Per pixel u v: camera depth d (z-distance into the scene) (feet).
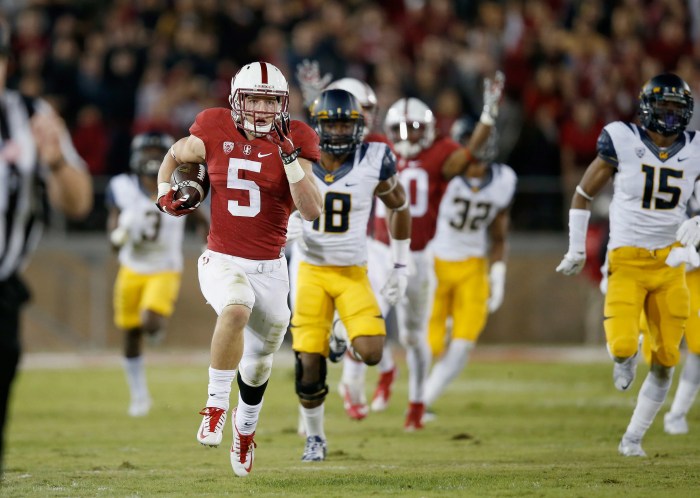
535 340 163.22
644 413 73.92
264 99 60.08
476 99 167.22
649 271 72.74
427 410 99.04
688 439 84.69
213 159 61.26
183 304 160.25
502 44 177.47
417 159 91.81
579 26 177.27
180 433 91.50
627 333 71.31
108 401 114.42
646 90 72.08
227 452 79.66
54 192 48.19
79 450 81.35
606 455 75.51
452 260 99.60
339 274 74.38
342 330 77.41
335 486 61.82
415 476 65.41
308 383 72.90
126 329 105.81
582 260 75.10
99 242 158.71
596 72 171.94
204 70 165.68
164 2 173.68
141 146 104.99
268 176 60.80
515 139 162.50
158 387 124.88
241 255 61.41
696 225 71.10
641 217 72.59
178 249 107.14
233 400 98.22
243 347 59.06
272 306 61.87
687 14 181.98
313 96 95.76
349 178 73.46
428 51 169.07
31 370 141.28
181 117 160.97
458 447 81.35
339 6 173.37
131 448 82.33
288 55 165.58
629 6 182.19
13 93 49.75
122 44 165.89
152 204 104.58
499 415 102.12
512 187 100.53
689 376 86.99
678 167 72.69
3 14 177.78
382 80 163.32
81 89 164.35
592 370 138.31
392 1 185.57
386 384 103.96
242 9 173.06
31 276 157.89
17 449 82.17
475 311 99.30
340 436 88.38
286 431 91.66
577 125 161.48
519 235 163.02
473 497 57.77
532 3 181.47
